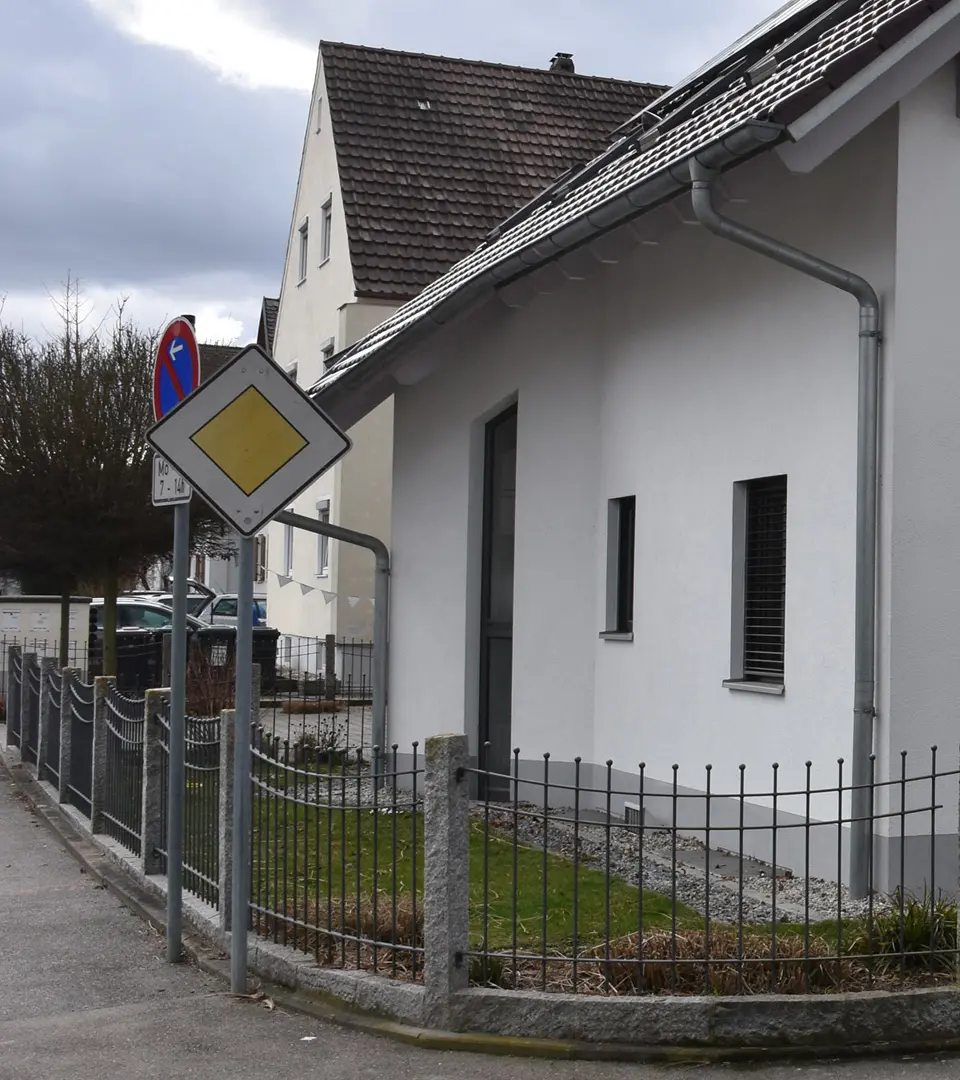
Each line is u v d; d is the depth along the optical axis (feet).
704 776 33.99
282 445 22.22
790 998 18.63
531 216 43.62
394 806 21.12
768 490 32.60
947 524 28.02
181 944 25.22
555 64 99.30
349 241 80.28
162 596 102.78
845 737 28.94
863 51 25.96
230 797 24.64
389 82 88.12
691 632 34.78
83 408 68.33
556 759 39.55
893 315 27.76
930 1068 18.12
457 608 43.37
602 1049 18.60
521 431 40.63
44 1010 22.15
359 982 20.57
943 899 21.48
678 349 35.50
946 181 28.12
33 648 74.08
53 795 44.78
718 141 26.99
